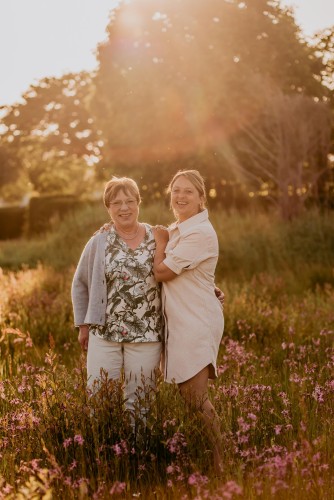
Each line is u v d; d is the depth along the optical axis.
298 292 10.83
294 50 19.44
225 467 3.30
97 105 23.05
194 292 4.00
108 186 4.09
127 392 4.08
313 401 4.22
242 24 19.47
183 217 4.11
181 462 3.45
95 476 3.43
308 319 7.46
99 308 4.01
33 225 27.59
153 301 4.07
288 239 14.11
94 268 4.04
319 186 18.66
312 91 19.56
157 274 3.99
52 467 3.41
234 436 3.68
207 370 4.03
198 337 3.95
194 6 19.98
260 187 19.45
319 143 17.81
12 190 54.78
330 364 4.97
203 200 4.18
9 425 3.79
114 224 4.14
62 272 12.81
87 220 18.59
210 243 3.99
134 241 4.09
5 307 8.00
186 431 3.55
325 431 3.63
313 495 2.98
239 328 7.13
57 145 36.62
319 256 13.38
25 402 4.05
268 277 10.96
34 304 8.48
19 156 42.88
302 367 5.18
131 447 3.63
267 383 4.82
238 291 9.99
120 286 4.00
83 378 3.93
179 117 19.73
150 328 4.04
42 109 36.34
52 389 4.05
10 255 18.95
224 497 2.86
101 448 3.41
